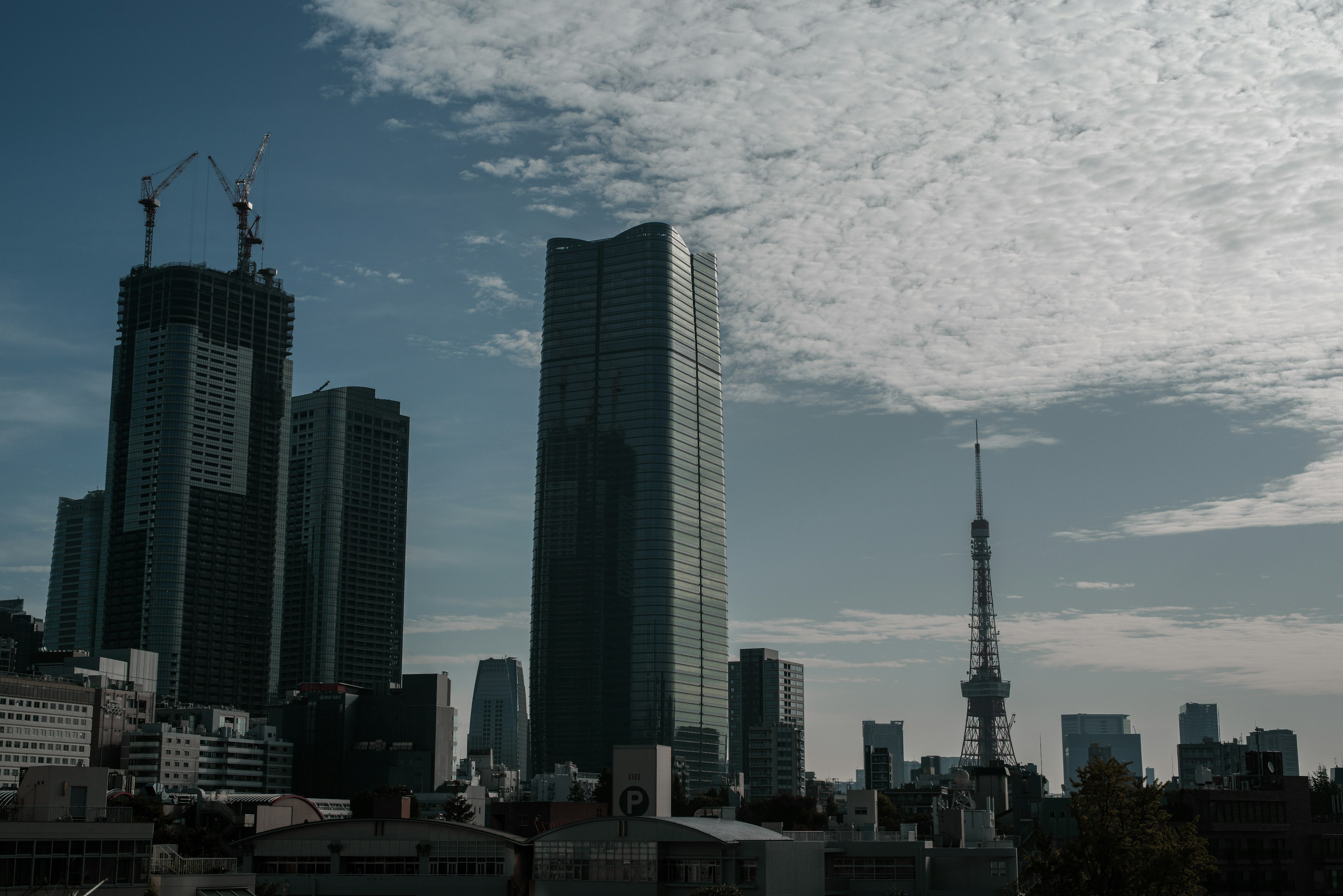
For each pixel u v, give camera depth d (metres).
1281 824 195.62
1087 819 132.00
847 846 162.62
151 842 129.50
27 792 121.06
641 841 153.12
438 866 157.75
